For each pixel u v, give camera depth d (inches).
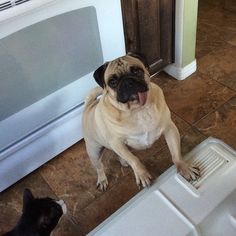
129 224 36.8
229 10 84.4
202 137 56.4
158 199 38.2
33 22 37.9
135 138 39.1
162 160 54.1
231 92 63.2
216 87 64.7
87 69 47.4
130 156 40.3
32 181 54.6
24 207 41.1
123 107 35.6
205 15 84.4
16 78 41.4
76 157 56.6
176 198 38.0
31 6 35.9
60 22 40.2
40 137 50.5
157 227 36.2
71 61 44.9
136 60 36.5
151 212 37.3
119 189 51.5
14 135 46.6
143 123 37.2
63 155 57.2
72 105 50.2
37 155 52.5
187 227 35.9
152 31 59.2
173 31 61.6
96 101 43.7
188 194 38.2
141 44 59.5
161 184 39.4
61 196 52.0
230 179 38.8
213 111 60.3
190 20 59.8
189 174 39.2
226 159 40.6
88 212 49.6
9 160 49.4
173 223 36.3
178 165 40.1
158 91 37.8
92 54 46.3
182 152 54.7
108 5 42.9
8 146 47.9
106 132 39.3
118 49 48.4
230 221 38.1
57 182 53.9
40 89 44.8
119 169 54.1
